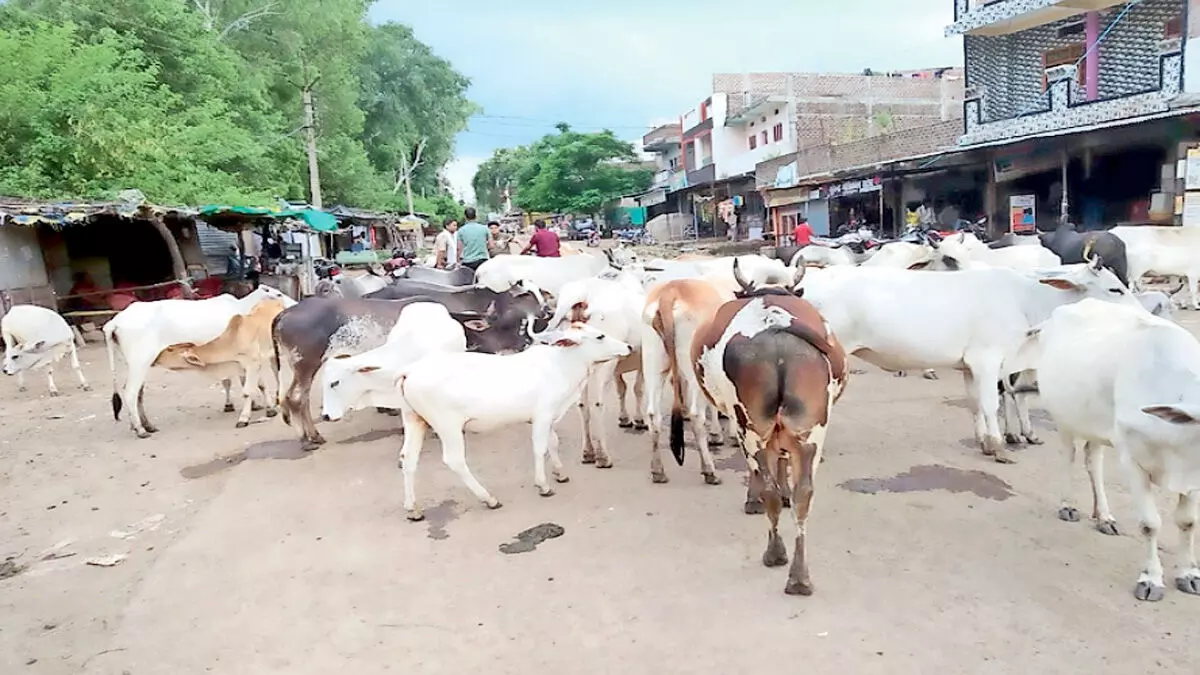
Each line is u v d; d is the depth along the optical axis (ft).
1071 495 17.26
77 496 22.71
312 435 25.61
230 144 81.35
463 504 20.04
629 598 14.66
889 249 35.63
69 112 62.28
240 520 19.75
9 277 52.60
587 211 166.09
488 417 19.39
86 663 13.65
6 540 19.80
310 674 12.87
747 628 13.39
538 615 14.28
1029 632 12.83
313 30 112.57
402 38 163.84
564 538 17.58
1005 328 20.20
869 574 15.02
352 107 120.98
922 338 20.70
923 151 74.59
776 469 14.52
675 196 146.20
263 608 15.16
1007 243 40.34
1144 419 13.16
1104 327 15.17
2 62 62.75
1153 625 12.84
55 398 35.70
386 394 21.30
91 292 54.65
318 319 25.26
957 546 16.02
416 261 69.62
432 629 14.03
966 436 23.18
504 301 28.60
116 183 63.31
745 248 94.22
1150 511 13.61
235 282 63.98
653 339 20.54
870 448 22.53
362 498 20.88
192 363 28.86
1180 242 41.09
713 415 23.56
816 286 22.12
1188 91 51.03
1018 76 66.03
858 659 12.33
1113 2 57.47
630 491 20.24
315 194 91.76
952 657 12.26
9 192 56.95
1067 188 55.77
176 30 85.87
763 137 115.75
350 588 15.80
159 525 20.45
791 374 13.50
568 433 26.27
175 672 13.17
